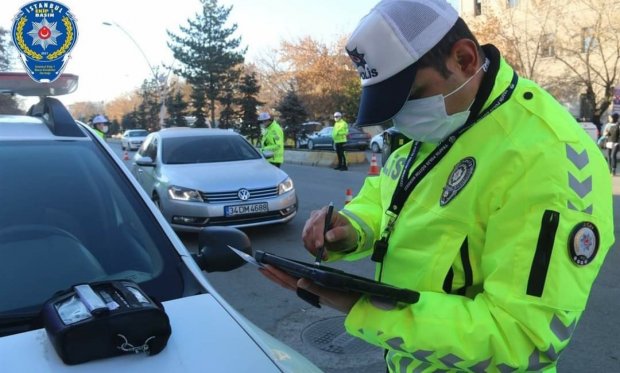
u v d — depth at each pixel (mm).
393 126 1431
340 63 43094
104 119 14945
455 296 1250
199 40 45031
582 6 27031
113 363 1418
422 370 1427
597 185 1209
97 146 2486
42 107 2721
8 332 1631
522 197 1188
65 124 2498
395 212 1434
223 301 1816
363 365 3602
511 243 1188
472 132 1302
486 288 1203
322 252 1635
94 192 2227
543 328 1129
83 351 1402
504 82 1316
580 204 1163
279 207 7297
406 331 1214
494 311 1167
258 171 7559
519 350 1143
